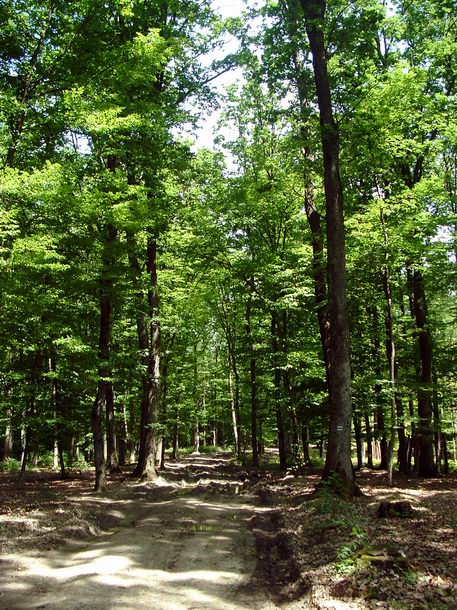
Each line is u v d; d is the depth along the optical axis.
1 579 6.67
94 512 11.27
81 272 13.23
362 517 9.03
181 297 25.28
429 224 14.28
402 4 17.17
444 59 17.86
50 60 12.15
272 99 21.81
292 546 8.02
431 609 4.91
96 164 13.12
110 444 21.53
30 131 11.80
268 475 19.72
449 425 23.30
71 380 15.55
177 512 11.96
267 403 23.88
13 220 9.72
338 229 12.68
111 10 13.53
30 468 25.19
